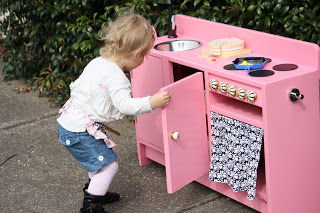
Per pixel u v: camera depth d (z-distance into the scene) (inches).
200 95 105.7
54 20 181.8
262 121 94.9
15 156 142.9
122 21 100.0
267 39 105.2
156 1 140.7
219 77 101.0
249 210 108.3
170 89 98.4
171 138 101.6
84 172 131.0
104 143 104.8
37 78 188.7
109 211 112.9
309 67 97.6
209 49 111.9
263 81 91.5
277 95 92.4
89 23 169.5
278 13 123.3
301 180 100.7
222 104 105.3
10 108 178.2
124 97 97.3
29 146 148.3
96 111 101.7
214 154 106.7
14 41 200.5
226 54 107.7
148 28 100.3
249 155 98.7
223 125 103.5
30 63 199.6
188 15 137.0
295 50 99.7
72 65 176.6
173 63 122.7
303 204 102.7
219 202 112.4
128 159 135.7
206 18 133.2
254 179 98.4
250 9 121.4
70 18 175.2
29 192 123.6
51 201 119.0
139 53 100.2
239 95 96.3
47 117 168.7
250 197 99.8
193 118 105.3
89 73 101.5
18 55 198.4
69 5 166.6
